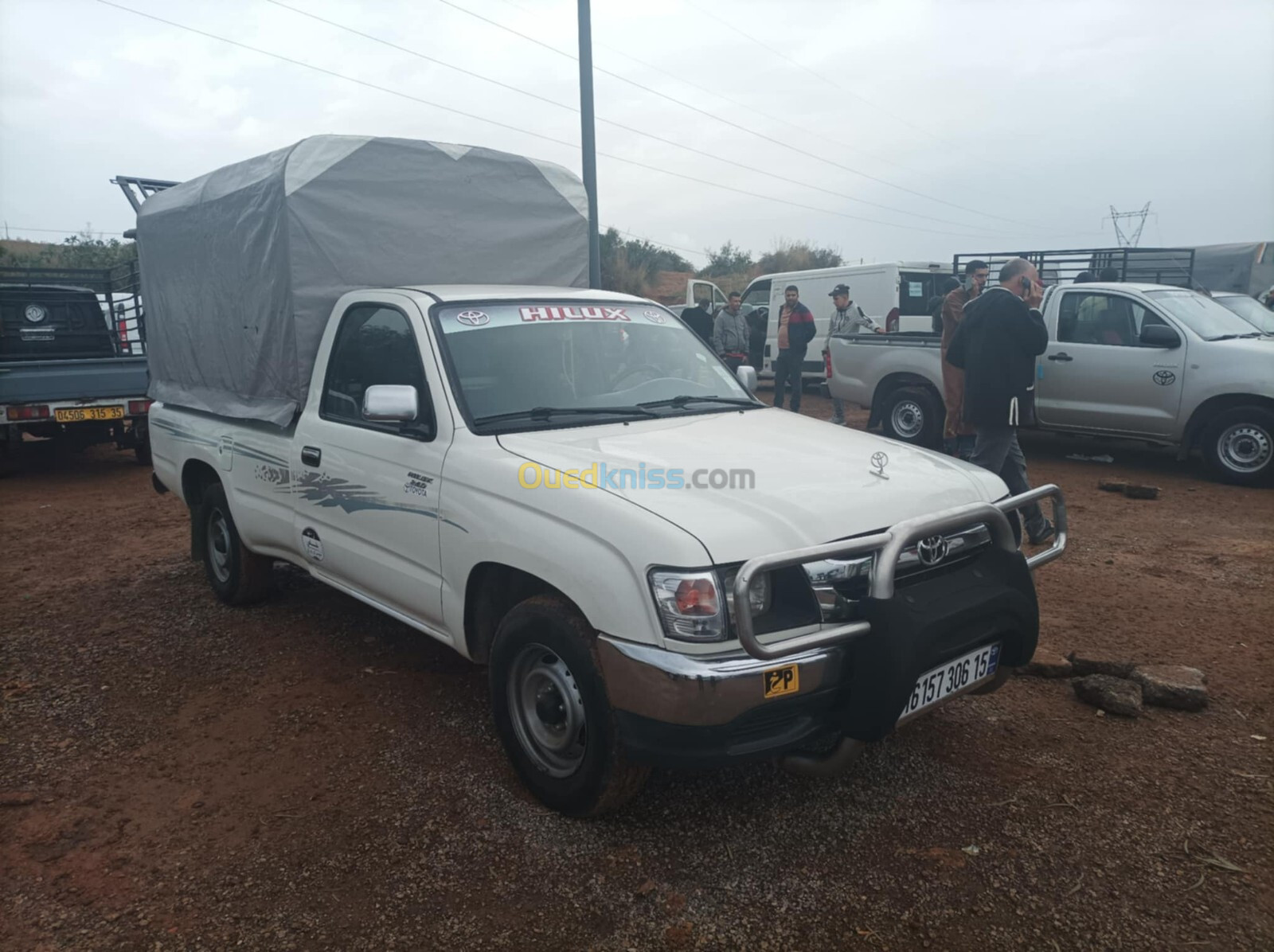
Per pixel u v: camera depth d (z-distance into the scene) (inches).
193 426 222.1
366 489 157.8
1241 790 131.5
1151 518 291.6
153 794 136.6
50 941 105.2
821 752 120.0
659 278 1704.0
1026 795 131.3
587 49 519.8
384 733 154.4
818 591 111.1
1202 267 744.3
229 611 218.5
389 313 162.6
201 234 209.2
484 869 116.8
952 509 125.0
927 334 419.8
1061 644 187.2
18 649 196.7
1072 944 101.7
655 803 131.1
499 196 205.3
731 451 135.7
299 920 108.1
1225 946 100.9
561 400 154.3
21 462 466.0
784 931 104.5
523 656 129.8
